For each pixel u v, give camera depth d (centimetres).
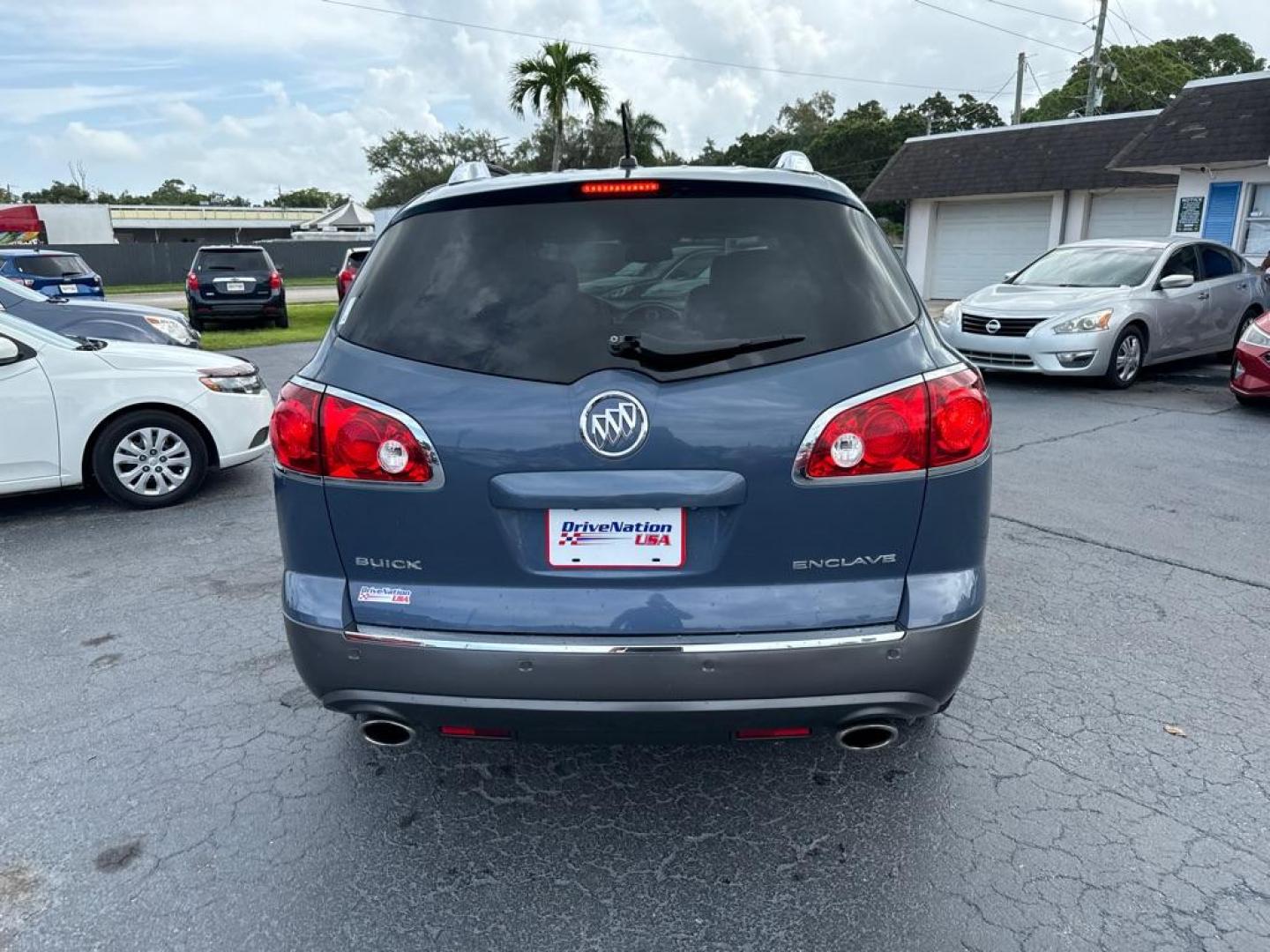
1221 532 524
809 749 309
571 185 243
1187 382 1071
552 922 234
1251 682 350
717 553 227
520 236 243
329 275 5219
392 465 228
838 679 225
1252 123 1639
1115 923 229
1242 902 236
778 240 240
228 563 504
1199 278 1122
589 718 229
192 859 259
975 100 6506
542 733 236
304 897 243
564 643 226
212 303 1872
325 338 254
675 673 224
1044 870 248
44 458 581
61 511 611
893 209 4309
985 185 2347
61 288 1872
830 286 235
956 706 334
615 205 244
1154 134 1773
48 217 4244
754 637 225
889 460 225
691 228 240
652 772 299
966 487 232
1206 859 252
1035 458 700
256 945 227
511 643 227
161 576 484
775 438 221
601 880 249
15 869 254
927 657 229
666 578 228
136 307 1136
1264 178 1644
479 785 293
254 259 1934
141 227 6512
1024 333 1005
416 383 229
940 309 2381
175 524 579
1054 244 2317
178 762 307
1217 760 298
